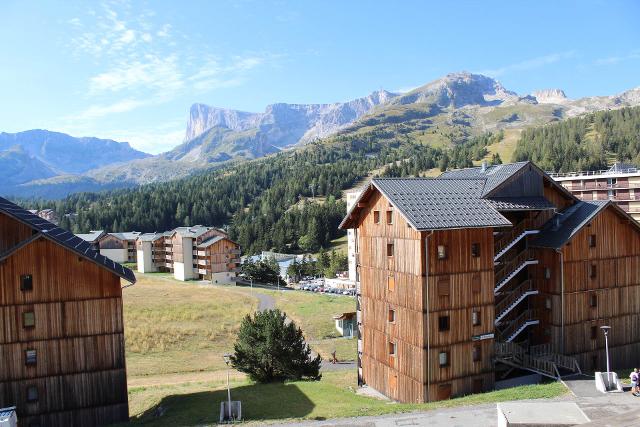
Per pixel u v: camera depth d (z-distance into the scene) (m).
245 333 48.59
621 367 46.91
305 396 41.06
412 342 40.16
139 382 53.56
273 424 33.09
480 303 41.25
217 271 143.88
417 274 39.50
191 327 75.31
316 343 73.25
